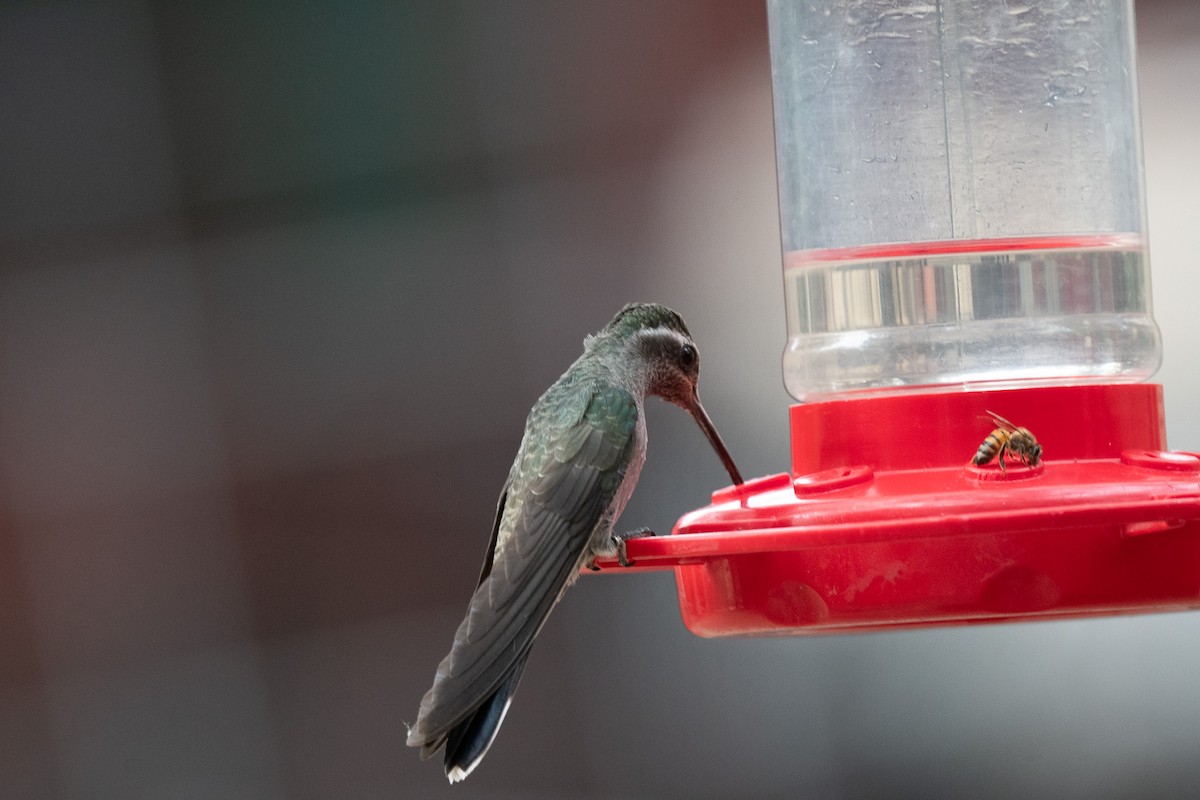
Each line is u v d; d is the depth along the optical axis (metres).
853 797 9.65
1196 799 8.97
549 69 10.84
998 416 6.32
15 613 9.88
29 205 10.27
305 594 9.98
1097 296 7.10
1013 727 9.42
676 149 10.70
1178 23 9.98
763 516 6.07
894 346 7.14
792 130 7.56
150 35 10.51
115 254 10.30
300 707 9.81
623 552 6.02
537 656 10.09
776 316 10.44
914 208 7.14
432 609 9.88
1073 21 7.19
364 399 10.24
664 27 10.83
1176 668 9.24
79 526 9.99
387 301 10.41
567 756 9.88
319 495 10.12
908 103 7.20
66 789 9.65
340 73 10.66
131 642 9.88
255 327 10.36
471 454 10.20
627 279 10.55
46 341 10.19
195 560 10.01
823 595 5.97
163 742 9.73
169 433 10.16
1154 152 9.94
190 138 10.48
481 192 10.66
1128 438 6.41
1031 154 7.11
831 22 7.37
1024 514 5.43
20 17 10.38
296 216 10.48
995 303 7.06
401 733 9.71
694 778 9.73
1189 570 5.75
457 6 10.80
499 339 10.44
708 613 6.29
